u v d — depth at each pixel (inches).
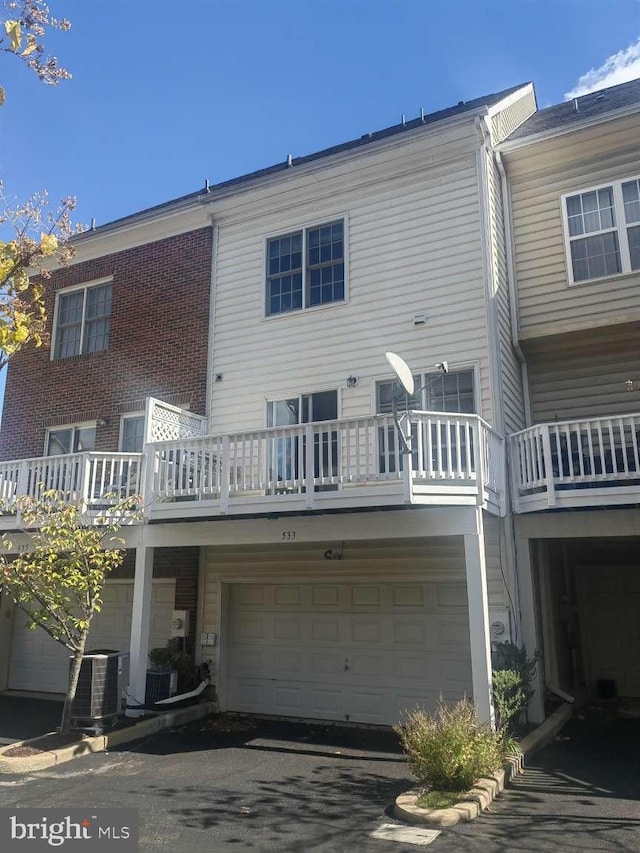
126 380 523.2
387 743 354.0
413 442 345.7
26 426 563.2
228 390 477.1
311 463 344.2
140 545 406.9
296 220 480.1
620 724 390.9
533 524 373.7
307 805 246.7
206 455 406.0
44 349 572.7
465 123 416.8
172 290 522.0
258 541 374.9
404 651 399.9
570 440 353.1
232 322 489.1
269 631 443.8
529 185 445.4
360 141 546.6
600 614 505.7
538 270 430.3
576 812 235.9
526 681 342.3
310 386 447.2
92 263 568.7
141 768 300.7
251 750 337.4
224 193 498.9
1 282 182.7
